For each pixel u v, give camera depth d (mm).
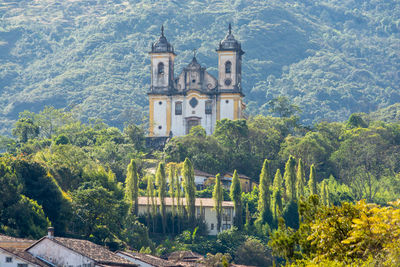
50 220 178375
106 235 180750
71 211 180625
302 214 73000
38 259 127438
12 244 137750
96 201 184750
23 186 178375
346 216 70750
